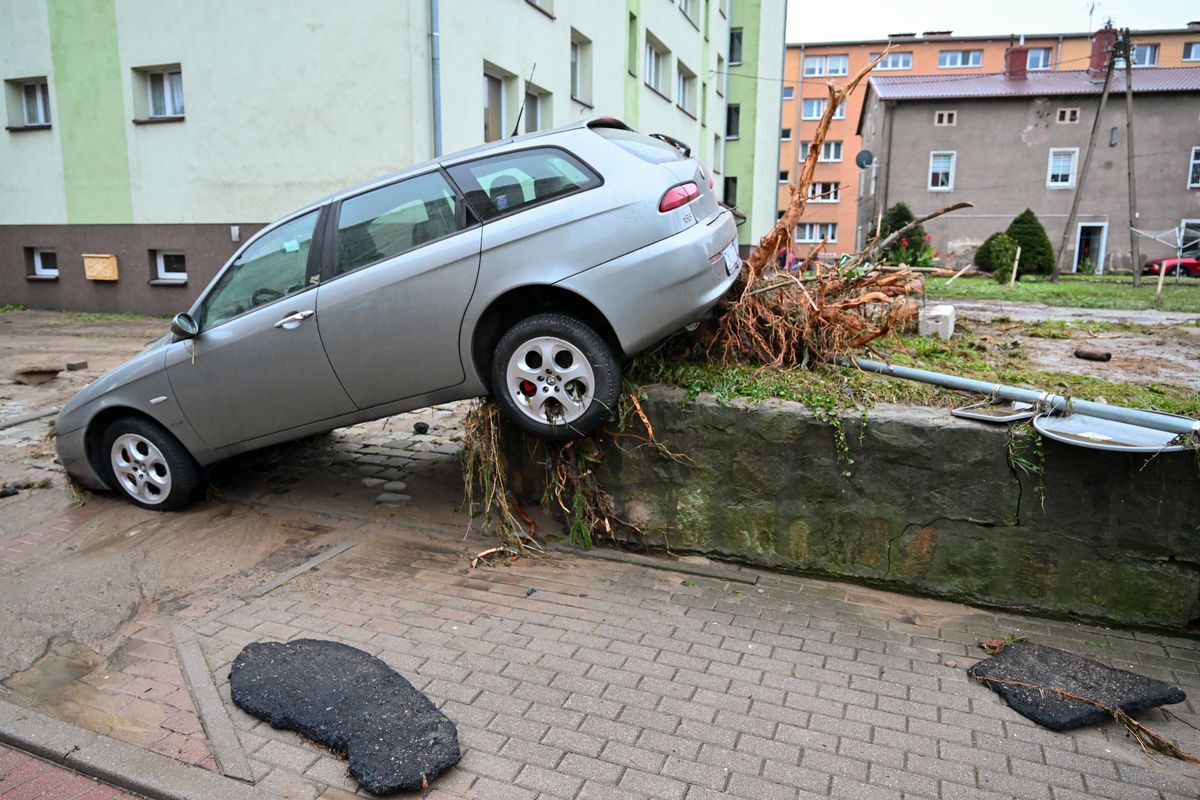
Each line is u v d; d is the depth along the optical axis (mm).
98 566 4848
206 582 4680
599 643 3996
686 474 4855
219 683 3613
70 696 3557
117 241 16578
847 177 60250
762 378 4883
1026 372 5555
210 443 5508
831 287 5594
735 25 33406
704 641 4023
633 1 21750
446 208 4730
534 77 16625
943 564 4391
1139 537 4016
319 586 4621
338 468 6719
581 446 5020
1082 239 42625
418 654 3877
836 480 4527
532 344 4578
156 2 14984
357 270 4887
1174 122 40594
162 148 15664
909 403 4539
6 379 9938
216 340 5250
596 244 4383
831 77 61844
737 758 3129
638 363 5000
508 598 4484
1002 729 3332
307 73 14141
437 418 8297
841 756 3148
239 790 2939
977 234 42844
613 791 2945
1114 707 3373
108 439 5770
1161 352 6805
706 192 4789
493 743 3213
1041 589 4234
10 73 16625
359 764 2996
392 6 13367
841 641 4035
